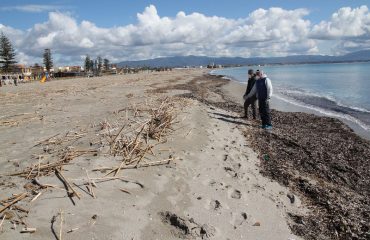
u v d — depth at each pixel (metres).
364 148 12.02
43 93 29.81
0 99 24.61
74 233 5.23
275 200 7.47
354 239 6.21
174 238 5.55
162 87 37.69
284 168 9.58
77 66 154.00
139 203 6.29
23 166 7.80
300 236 6.21
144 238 5.39
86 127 11.55
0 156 8.64
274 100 28.06
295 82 52.66
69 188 6.54
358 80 52.34
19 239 4.98
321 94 32.59
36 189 6.51
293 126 15.91
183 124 12.64
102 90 31.89
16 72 103.12
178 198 6.77
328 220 6.81
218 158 9.66
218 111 18.36
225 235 5.86
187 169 8.28
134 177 7.26
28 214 5.62
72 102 20.78
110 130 10.66
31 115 15.37
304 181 8.61
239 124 15.35
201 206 6.64
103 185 6.76
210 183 7.78
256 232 6.12
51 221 5.47
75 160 8.03
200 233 5.75
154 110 14.21
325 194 7.88
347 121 18.11
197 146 10.36
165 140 10.16
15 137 10.76
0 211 5.64
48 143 9.72
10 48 99.31
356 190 8.56
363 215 7.04
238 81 57.72
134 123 11.70
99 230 5.36
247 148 11.41
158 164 8.24
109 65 164.75
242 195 7.43
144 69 170.75
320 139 13.18
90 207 5.94
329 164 10.21
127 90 31.73
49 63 116.00
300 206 7.34
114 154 8.48
